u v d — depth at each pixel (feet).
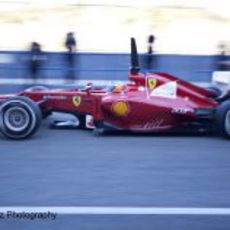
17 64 58.90
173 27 127.75
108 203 24.31
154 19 131.23
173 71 61.31
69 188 26.48
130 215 22.85
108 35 122.11
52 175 28.71
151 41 72.59
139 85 39.29
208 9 136.67
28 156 32.81
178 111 38.17
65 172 29.30
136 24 129.08
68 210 23.38
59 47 114.62
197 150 34.76
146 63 61.46
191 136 39.29
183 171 29.73
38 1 136.98
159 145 36.11
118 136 39.04
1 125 37.35
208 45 118.01
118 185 27.04
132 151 34.24
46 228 21.49
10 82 58.80
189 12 135.64
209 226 21.76
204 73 60.70
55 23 127.24
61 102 40.04
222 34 124.47
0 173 29.07
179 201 24.72
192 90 39.14
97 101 39.22
